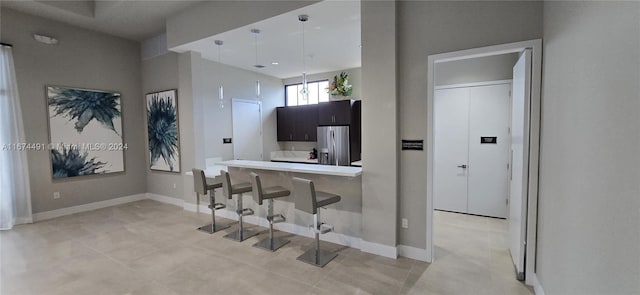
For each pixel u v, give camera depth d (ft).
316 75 22.45
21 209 14.11
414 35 9.55
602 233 4.42
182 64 16.33
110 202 17.70
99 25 16.16
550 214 6.89
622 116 3.90
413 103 9.69
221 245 11.31
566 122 5.98
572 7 5.71
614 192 4.09
